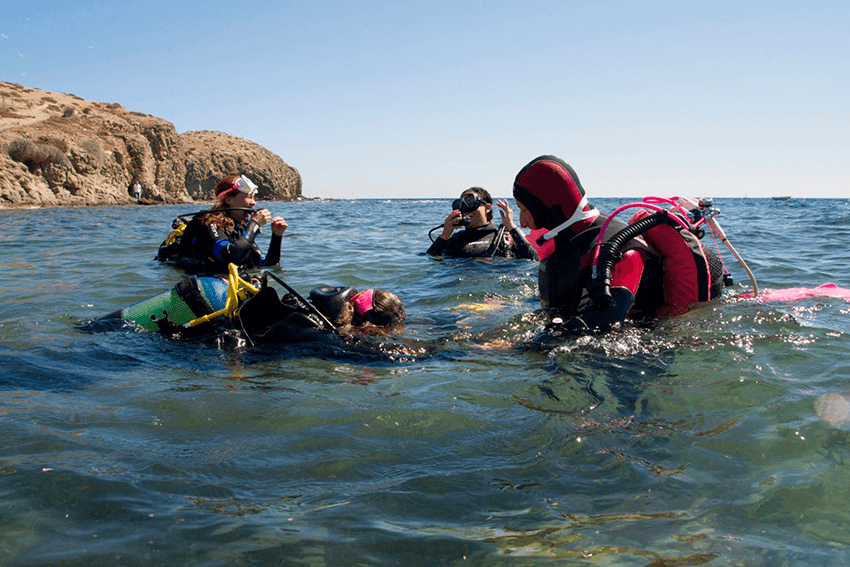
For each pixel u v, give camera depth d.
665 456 1.95
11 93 51.31
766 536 1.51
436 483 1.80
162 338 3.42
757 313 3.47
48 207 34.53
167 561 1.40
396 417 2.29
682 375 2.67
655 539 1.50
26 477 1.76
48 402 2.41
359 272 6.45
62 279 5.75
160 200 47.25
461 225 7.82
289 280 5.94
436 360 3.06
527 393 2.53
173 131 54.16
